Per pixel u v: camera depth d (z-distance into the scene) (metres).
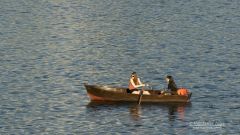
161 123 152.25
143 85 167.00
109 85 192.38
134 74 167.00
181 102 166.00
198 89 183.75
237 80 194.50
